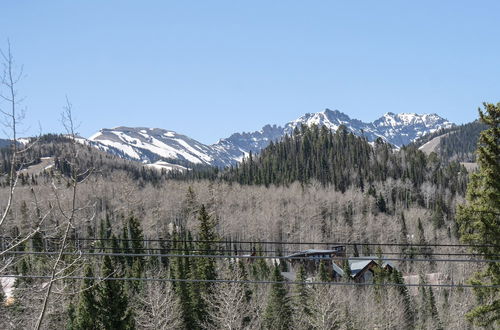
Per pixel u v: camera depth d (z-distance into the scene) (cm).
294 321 6231
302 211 17300
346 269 8400
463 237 2836
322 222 17325
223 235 14662
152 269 6900
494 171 2744
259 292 6988
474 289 2869
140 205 15075
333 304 6153
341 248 9488
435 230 15462
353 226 16125
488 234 2753
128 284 6003
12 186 1491
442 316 7269
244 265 7400
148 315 5666
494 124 2780
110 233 7031
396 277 7700
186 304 6284
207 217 7394
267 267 7769
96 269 4578
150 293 5381
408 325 7269
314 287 6462
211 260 6788
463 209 2817
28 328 2595
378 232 15625
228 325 5375
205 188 17950
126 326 4522
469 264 8050
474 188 2825
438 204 17475
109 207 12800
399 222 16212
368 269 9088
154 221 13650
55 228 1620
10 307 2722
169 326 5441
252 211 17025
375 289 7450
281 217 16512
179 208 16062
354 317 6500
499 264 2766
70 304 4234
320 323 5850
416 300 8188
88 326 4362
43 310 1523
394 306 6650
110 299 4491
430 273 10775
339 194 19400
